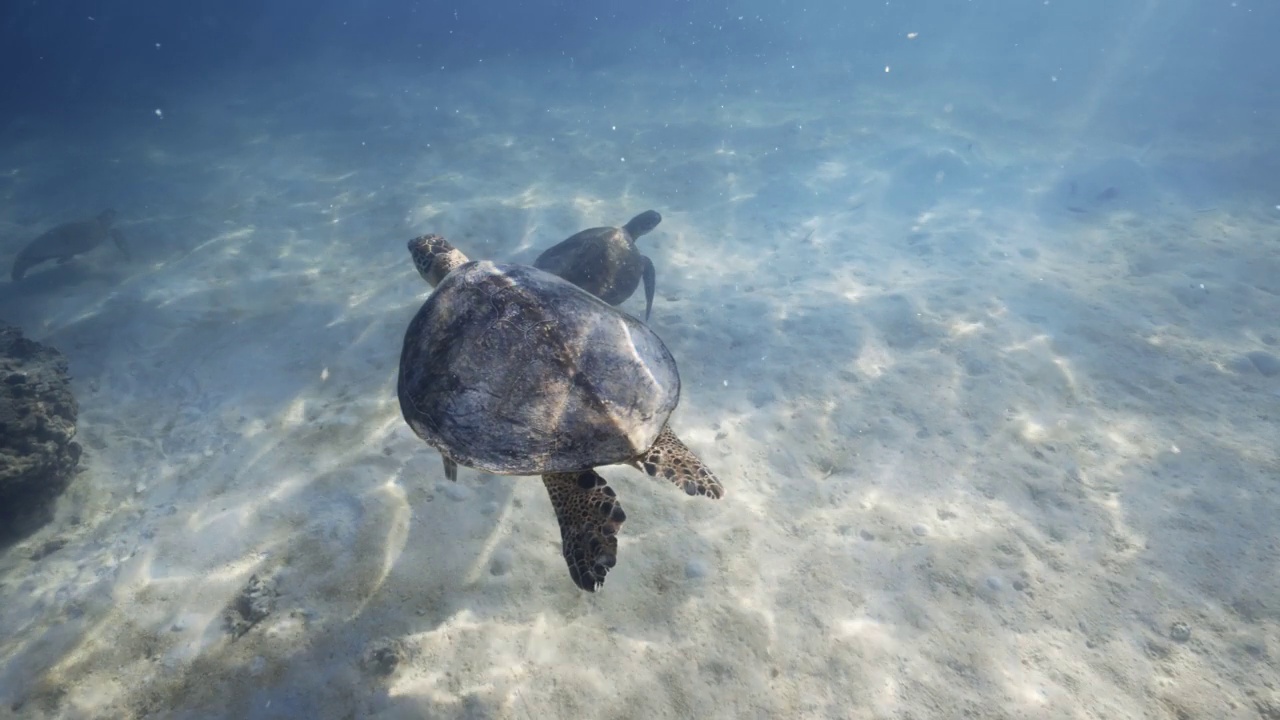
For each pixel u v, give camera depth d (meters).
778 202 4.96
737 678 1.70
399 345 3.09
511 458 1.36
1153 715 1.59
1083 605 1.82
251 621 1.84
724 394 2.69
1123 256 3.84
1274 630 1.72
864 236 4.37
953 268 3.79
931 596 1.86
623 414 1.41
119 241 4.18
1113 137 6.39
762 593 1.89
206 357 3.08
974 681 1.67
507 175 5.56
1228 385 2.54
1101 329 2.99
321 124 7.86
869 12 18.53
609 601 1.87
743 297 3.51
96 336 3.29
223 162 6.45
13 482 2.15
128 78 13.29
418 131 7.20
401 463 2.33
